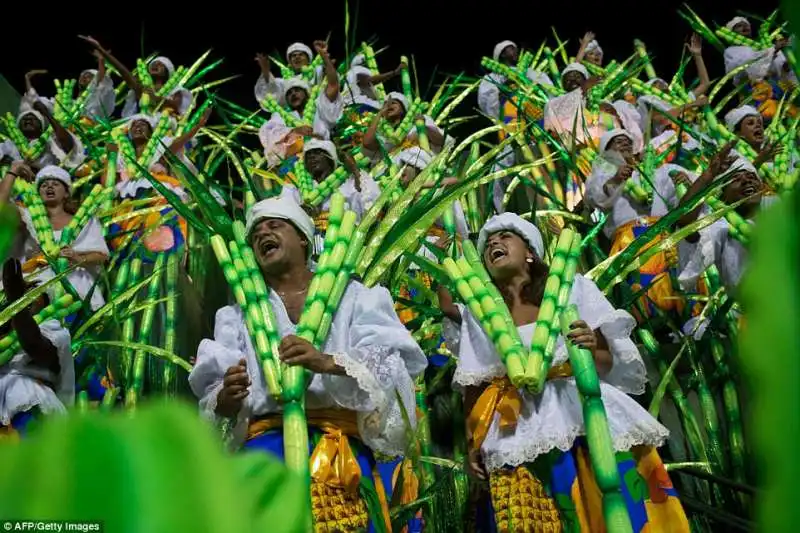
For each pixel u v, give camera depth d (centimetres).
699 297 476
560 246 319
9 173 504
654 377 465
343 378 269
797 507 29
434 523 351
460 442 431
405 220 335
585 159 651
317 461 260
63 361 355
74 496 30
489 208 570
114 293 473
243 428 272
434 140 725
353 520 255
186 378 495
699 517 376
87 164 721
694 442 421
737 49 855
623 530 258
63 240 511
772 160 611
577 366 279
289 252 306
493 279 329
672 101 791
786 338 29
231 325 291
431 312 379
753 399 32
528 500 279
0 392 341
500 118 824
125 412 38
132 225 584
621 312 304
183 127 750
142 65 873
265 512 37
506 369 297
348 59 848
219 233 337
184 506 31
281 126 742
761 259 30
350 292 293
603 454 267
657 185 575
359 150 652
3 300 359
